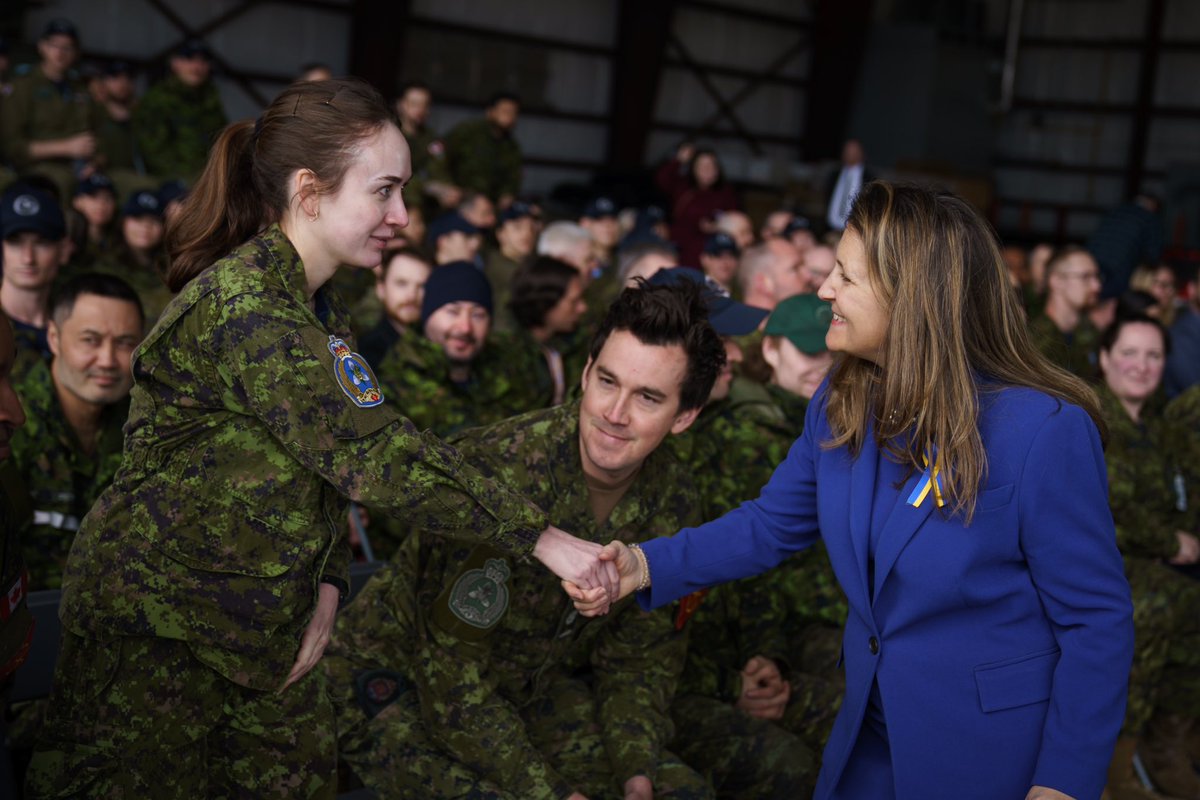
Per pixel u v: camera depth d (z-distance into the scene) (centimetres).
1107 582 149
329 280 170
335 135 154
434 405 350
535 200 1045
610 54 1480
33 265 338
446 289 349
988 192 1680
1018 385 152
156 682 161
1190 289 569
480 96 1386
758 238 988
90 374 250
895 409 154
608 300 506
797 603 276
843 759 166
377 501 155
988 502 149
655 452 207
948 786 155
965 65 1766
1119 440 368
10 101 702
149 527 157
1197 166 1446
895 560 154
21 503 221
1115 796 337
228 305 151
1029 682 153
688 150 1082
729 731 232
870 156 1748
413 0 1302
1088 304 521
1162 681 351
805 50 1694
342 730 203
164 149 769
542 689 216
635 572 182
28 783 164
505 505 166
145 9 1116
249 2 1180
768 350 286
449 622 190
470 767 194
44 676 209
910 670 156
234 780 174
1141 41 1811
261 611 159
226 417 156
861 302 155
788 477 181
